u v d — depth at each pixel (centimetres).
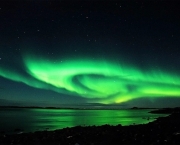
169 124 2673
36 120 5412
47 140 1719
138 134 1839
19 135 1958
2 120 5459
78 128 2467
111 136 1823
